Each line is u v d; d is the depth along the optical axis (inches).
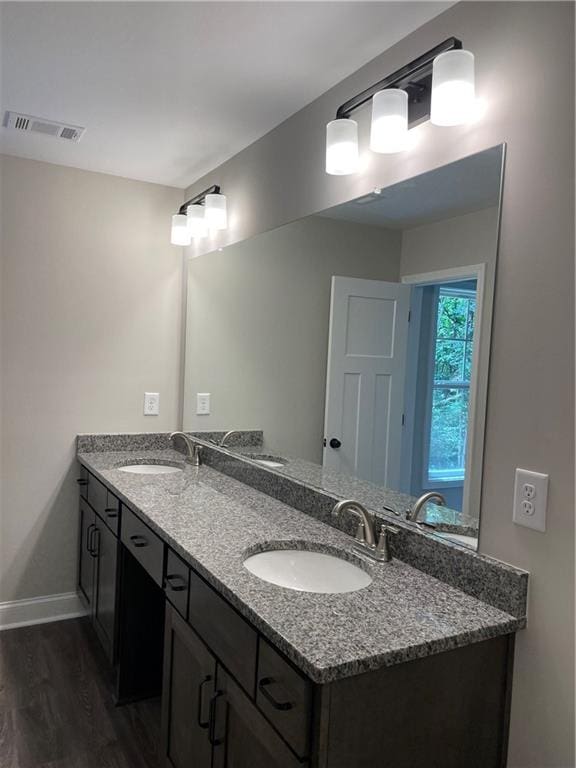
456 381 60.9
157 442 132.0
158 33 68.9
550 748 50.9
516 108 54.0
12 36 70.1
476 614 53.5
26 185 115.6
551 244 50.8
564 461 49.9
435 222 64.0
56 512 123.5
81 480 121.1
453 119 56.7
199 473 111.5
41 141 105.7
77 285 122.1
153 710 95.3
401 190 69.0
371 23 65.6
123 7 63.8
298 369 90.4
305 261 88.2
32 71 79.0
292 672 47.5
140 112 91.9
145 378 130.5
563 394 50.0
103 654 111.3
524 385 53.2
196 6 63.2
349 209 78.4
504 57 55.3
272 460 97.8
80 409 124.3
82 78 80.8
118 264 126.0
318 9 63.2
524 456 53.2
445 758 51.1
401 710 48.4
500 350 55.5
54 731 88.7
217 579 59.2
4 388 116.8
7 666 105.5
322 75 78.4
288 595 56.1
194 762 66.1
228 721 58.4
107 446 126.6
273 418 97.0
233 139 102.5
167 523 77.1
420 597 56.9
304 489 85.1
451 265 61.9
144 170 120.7
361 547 69.4
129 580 96.4
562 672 50.0
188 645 68.4
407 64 66.2
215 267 117.8
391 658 46.4
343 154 71.1
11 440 118.3
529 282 52.7
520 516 53.4
